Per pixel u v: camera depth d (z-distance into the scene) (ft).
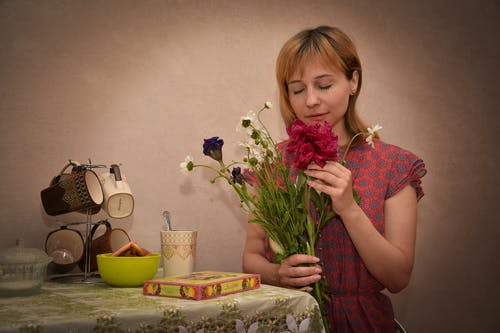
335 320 4.16
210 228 5.86
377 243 3.87
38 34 5.02
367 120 6.98
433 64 7.59
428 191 7.43
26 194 4.91
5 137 4.84
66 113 5.11
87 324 2.51
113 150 5.31
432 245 7.42
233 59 6.07
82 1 5.23
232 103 6.04
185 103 5.74
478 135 7.92
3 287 3.22
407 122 7.31
